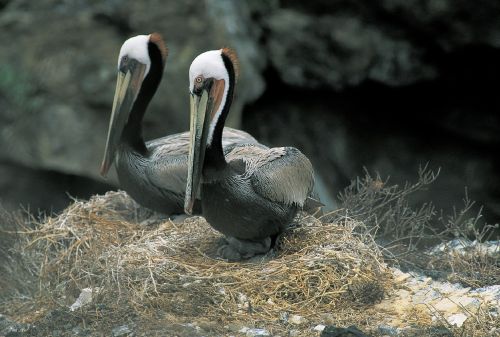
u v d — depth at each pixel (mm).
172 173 11680
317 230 10570
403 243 11672
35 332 8938
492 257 10828
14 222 11797
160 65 12352
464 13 18297
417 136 20672
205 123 10000
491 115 19906
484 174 20172
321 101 20812
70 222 11430
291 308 9328
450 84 19703
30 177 19188
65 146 18969
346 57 19531
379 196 12602
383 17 19125
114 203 12570
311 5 19547
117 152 12180
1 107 19188
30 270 11039
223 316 9125
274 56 19938
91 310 9156
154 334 8531
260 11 19812
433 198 20109
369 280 9648
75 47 19250
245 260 10469
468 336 8453
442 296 9508
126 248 10375
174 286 9523
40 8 19672
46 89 19078
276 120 20734
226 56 10133
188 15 19219
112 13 19438
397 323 8969
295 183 10234
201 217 11539
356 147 20766
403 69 19391
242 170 10344
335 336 8062
